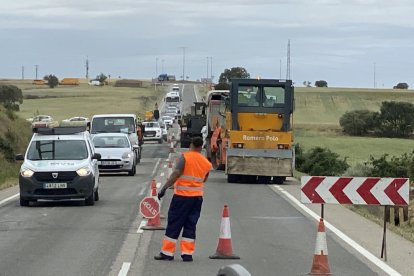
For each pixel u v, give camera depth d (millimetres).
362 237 16297
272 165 31781
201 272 12008
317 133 95625
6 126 51062
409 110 94938
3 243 15023
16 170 40125
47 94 160750
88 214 20078
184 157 13055
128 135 38781
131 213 20297
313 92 145500
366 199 13984
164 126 77188
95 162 23453
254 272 12078
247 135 32156
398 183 13883
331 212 21328
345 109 126062
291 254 13945
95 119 44125
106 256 13461
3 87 126625
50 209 21344
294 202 24047
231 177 32500
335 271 12227
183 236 13109
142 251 14023
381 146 77938
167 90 190625
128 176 34656
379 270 12344
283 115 32781
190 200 13047
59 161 22250
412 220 21031
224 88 46844
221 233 13438
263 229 17531
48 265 12539
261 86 32969
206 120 43906
